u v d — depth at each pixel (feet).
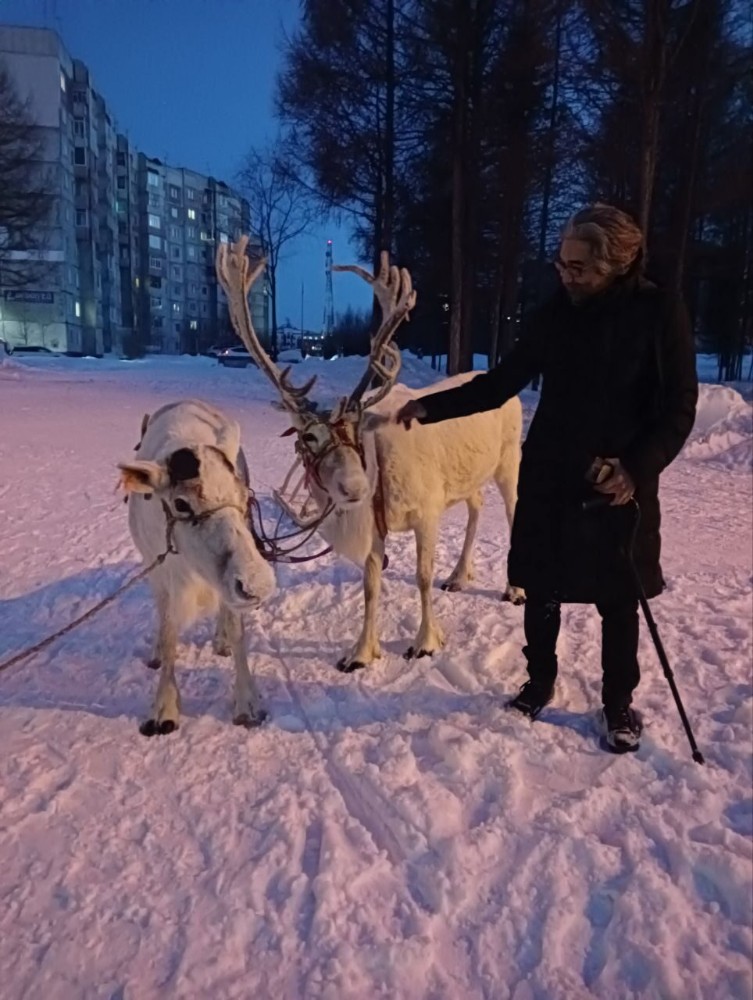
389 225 74.69
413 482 14.82
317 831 10.18
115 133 237.25
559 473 11.75
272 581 10.68
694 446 41.14
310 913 8.84
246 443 39.99
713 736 12.29
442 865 9.52
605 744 12.10
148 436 13.53
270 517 25.91
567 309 11.64
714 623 16.85
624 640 11.93
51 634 16.44
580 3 45.75
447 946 8.48
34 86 181.16
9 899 9.05
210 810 10.61
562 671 14.56
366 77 70.74
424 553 15.37
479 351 118.42
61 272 189.57
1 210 100.99
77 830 10.19
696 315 91.81
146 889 9.21
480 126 65.77
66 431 42.75
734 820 10.34
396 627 16.80
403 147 74.13
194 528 10.95
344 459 13.12
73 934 8.59
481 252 78.64
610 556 11.60
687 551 22.91
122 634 16.43
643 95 46.34
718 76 57.52
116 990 7.95
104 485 30.35
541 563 12.16
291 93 72.90
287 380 13.73
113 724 12.79
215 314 285.84
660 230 72.13
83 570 20.47
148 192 250.98
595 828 10.26
